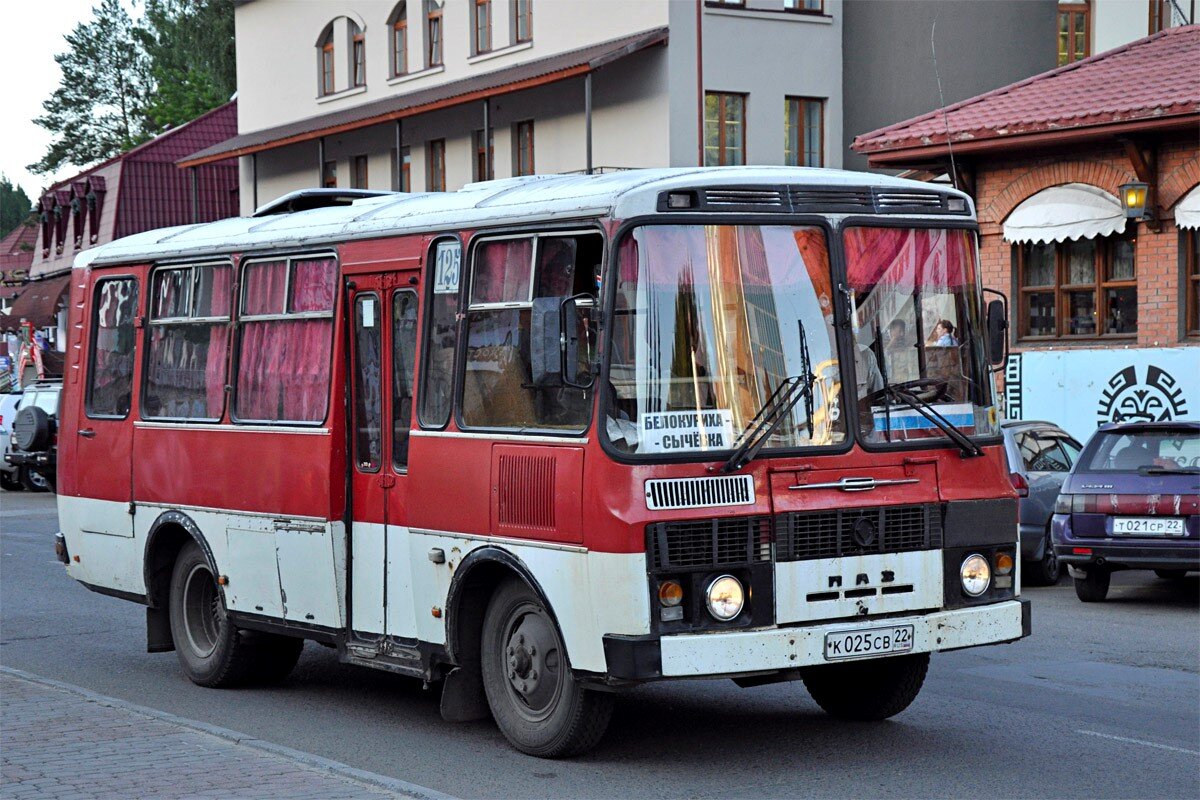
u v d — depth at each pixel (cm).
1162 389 2066
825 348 808
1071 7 3478
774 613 774
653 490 757
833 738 884
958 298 859
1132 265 2145
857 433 807
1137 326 2123
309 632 988
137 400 1165
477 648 877
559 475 789
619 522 754
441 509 876
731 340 787
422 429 895
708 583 761
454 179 3944
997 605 836
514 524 820
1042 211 2192
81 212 5575
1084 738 878
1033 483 1636
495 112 3756
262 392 1037
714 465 769
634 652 743
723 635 754
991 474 850
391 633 923
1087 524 1441
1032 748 854
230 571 1060
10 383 5191
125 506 1171
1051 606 1462
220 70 7394
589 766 821
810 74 3459
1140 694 1010
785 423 791
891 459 815
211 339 1092
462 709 888
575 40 3506
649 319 772
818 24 3466
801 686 1057
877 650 789
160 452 1132
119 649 1277
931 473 827
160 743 824
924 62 3456
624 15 3362
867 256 828
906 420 824
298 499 990
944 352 848
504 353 839
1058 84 2286
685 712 965
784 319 801
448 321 884
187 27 7481
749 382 787
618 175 833
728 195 797
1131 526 1418
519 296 836
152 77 8869
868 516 800
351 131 4297
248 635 1073
